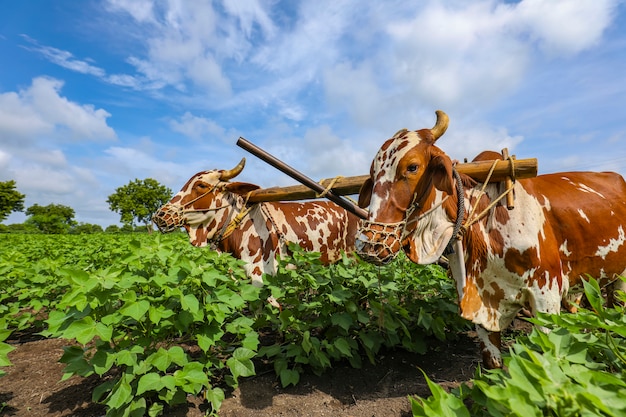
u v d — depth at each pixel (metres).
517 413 1.11
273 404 3.05
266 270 4.96
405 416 2.78
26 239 15.95
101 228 56.94
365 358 3.86
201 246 4.90
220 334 2.79
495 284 2.87
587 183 3.45
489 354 2.96
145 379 2.38
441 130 2.82
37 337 5.06
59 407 3.09
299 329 3.45
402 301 4.36
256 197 4.88
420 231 2.68
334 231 5.89
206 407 2.95
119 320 2.44
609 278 3.38
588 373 1.32
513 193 2.83
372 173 2.79
